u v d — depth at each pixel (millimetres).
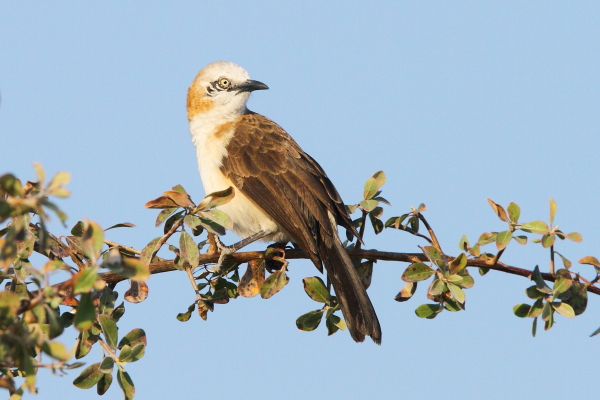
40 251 8930
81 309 5594
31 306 5672
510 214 9258
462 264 9172
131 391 7859
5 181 5617
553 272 9406
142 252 8797
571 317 8883
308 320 9742
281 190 12172
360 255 10836
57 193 5520
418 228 10695
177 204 8477
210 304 9789
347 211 11430
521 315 9188
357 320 10109
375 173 10836
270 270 12062
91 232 5551
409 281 9266
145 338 8297
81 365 5723
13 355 5555
